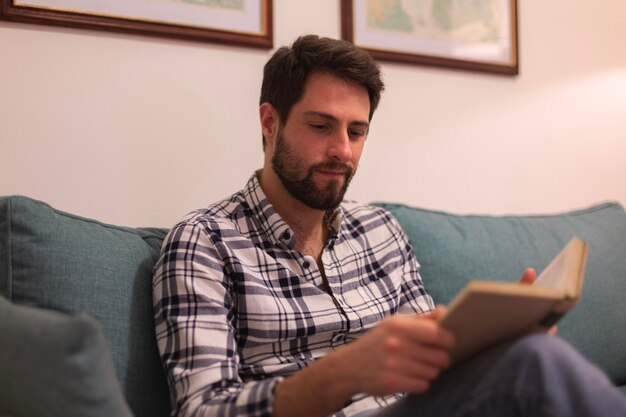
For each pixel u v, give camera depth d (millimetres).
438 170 1815
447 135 1832
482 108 1896
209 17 1488
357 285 1235
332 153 1137
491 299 613
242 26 1528
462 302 618
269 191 1223
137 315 1043
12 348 671
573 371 651
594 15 2111
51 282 968
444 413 710
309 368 827
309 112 1133
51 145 1332
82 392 626
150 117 1432
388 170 1735
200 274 1027
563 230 1603
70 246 1011
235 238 1115
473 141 1877
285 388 838
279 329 1071
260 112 1241
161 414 1034
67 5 1338
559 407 639
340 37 1665
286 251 1162
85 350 625
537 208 1990
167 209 1450
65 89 1347
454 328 670
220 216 1152
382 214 1377
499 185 1922
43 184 1324
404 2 1758
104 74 1385
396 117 1749
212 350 959
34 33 1318
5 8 1276
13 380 665
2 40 1291
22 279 962
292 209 1204
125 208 1403
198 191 1486
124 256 1081
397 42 1741
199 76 1489
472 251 1463
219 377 928
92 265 1017
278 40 1587
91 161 1370
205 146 1494
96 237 1069
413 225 1459
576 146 2068
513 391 662
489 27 1895
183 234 1062
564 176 2041
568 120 2053
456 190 1847
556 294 641
